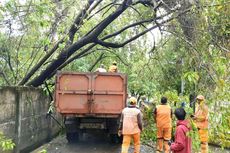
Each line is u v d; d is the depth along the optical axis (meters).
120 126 11.48
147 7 12.41
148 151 13.36
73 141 14.96
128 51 17.19
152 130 15.20
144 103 15.79
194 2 8.27
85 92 13.42
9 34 11.66
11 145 7.81
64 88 13.42
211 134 6.97
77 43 13.39
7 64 14.26
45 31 11.86
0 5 8.62
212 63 7.16
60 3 11.20
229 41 8.05
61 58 13.67
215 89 6.80
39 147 13.89
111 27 15.59
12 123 11.10
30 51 14.19
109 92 13.44
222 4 7.86
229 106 6.55
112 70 14.90
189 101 7.27
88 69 17.98
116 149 13.51
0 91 10.22
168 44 10.95
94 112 13.41
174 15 9.48
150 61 12.41
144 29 13.84
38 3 8.63
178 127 7.11
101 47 17.20
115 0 13.02
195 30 8.48
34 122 13.30
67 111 13.39
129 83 15.55
